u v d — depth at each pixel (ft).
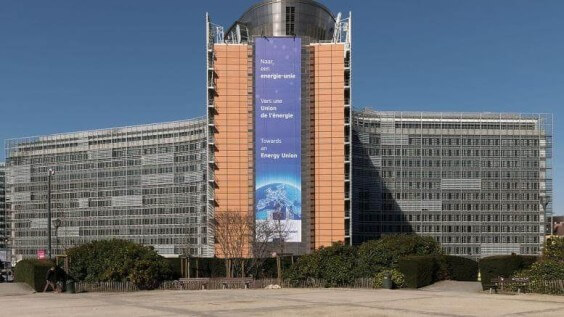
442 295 96.84
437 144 492.54
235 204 345.72
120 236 512.63
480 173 490.49
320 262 134.82
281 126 342.03
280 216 332.19
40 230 560.20
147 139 516.73
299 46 349.82
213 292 108.47
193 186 483.51
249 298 90.07
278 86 345.31
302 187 341.82
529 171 492.13
